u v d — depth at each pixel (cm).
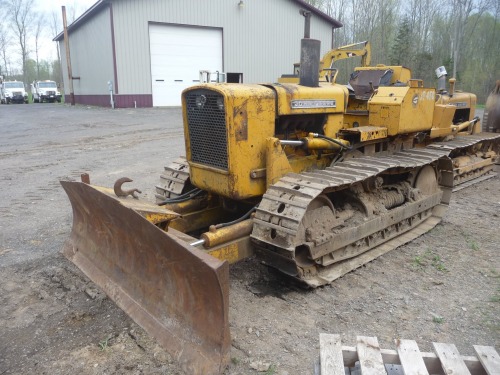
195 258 278
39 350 325
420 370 243
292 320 364
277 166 419
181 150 1113
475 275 454
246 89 400
